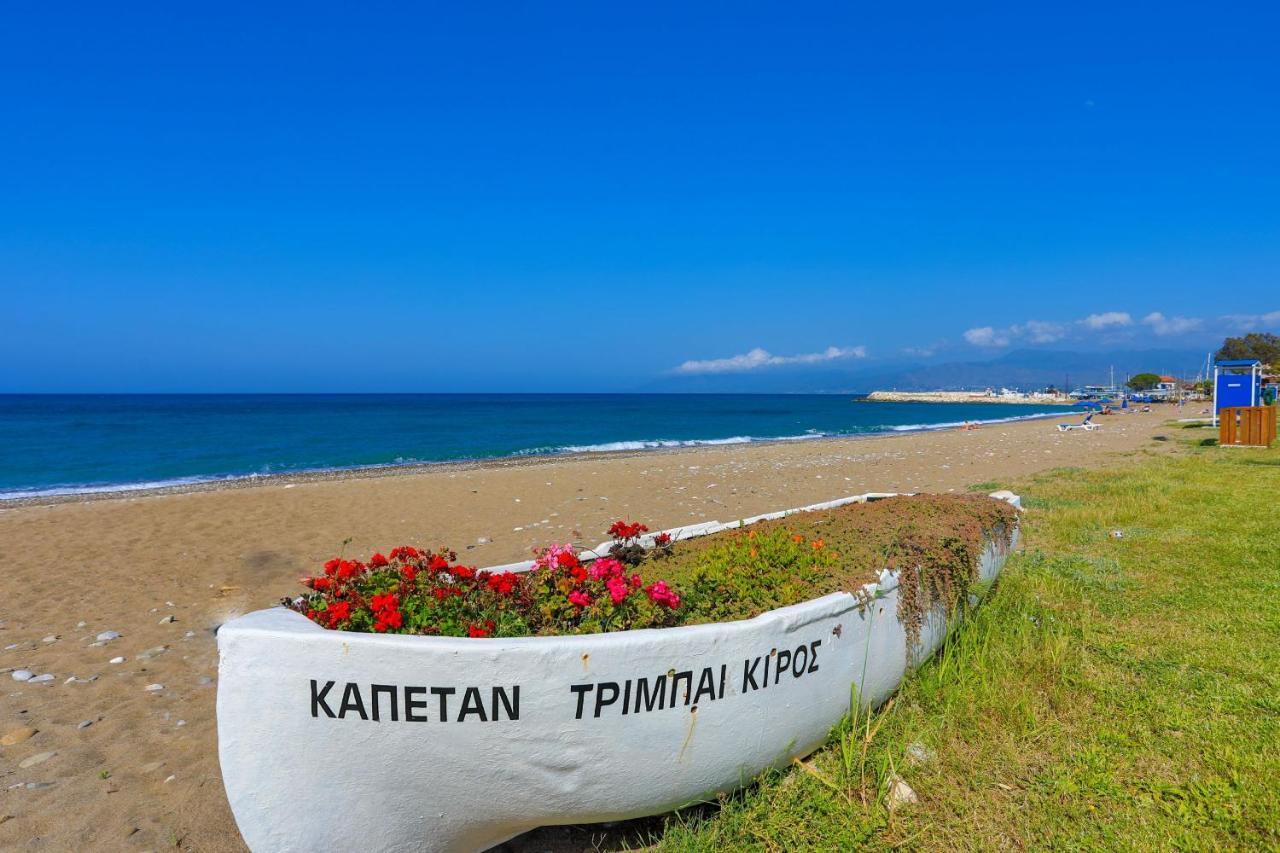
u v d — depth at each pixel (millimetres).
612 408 108688
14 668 6027
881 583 4312
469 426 56781
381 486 17672
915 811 3600
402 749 2898
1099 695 4750
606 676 3020
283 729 2850
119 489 20516
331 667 2818
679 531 6156
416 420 65688
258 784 2865
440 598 3561
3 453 31828
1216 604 6520
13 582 8961
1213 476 14844
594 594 3742
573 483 18094
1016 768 3934
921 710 4574
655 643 3113
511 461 28906
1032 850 3295
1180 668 5168
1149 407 75875
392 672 2824
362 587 3641
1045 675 4996
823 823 3463
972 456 23547
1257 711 4512
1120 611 6387
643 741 3164
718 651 3291
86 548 10914
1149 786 3742
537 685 2922
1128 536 9328
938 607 5047
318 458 30719
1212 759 3963
